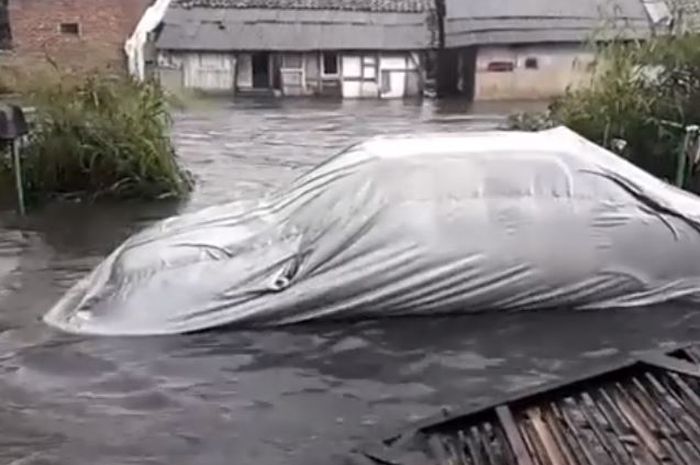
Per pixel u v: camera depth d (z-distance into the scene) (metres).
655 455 4.04
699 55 9.64
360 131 15.43
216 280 5.87
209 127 15.91
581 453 4.09
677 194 6.45
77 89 9.98
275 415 4.79
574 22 20.67
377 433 4.57
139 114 10.03
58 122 9.70
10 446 4.46
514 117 12.06
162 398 4.96
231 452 4.41
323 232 5.96
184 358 5.41
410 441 4.37
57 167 9.63
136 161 9.77
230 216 6.55
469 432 4.41
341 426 4.66
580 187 6.10
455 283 5.88
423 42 21.45
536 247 5.93
